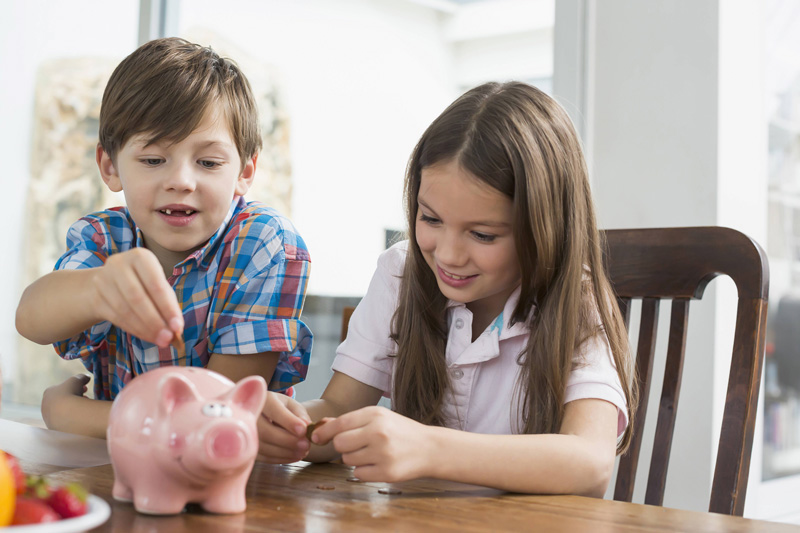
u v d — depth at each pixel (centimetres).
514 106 89
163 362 110
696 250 101
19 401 241
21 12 245
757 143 165
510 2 202
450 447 69
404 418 69
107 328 113
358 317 113
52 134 240
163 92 100
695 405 153
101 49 230
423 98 209
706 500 150
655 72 158
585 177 98
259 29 213
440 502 64
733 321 155
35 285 92
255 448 56
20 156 245
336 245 206
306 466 79
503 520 58
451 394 104
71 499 45
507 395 102
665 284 104
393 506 61
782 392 227
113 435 57
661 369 155
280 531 52
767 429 220
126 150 102
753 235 163
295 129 210
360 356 109
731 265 97
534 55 199
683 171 155
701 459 152
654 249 105
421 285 103
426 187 86
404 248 117
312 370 205
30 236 242
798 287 236
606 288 99
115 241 115
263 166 210
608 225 163
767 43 194
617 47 162
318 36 211
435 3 209
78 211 236
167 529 52
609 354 95
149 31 214
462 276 89
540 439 74
